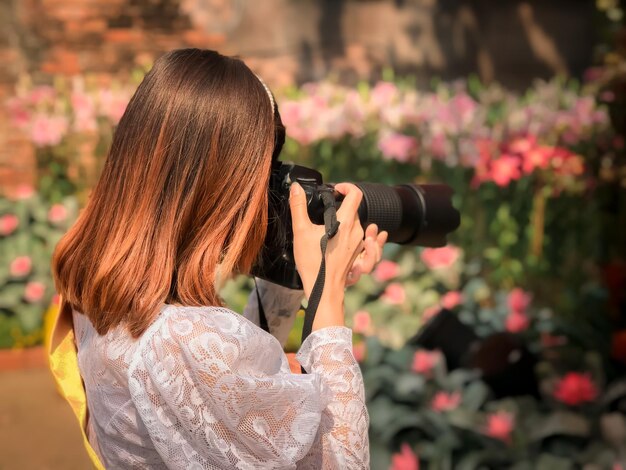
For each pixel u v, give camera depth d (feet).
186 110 3.91
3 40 20.58
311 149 18.33
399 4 23.85
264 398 3.59
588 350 12.85
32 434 12.94
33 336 16.12
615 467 8.97
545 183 17.24
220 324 3.66
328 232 4.16
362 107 18.08
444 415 10.09
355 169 18.39
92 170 19.27
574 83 23.39
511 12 24.67
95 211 4.06
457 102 18.16
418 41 24.04
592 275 16.49
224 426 3.59
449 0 24.17
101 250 3.95
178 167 3.87
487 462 9.62
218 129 3.90
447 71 24.29
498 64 24.67
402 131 18.06
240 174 3.90
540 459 9.48
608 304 13.56
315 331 4.03
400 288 13.97
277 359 3.84
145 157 3.91
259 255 4.49
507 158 16.31
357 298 14.90
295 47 23.11
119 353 3.77
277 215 4.38
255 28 22.81
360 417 3.88
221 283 4.11
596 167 15.06
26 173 19.72
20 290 16.71
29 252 17.24
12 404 14.05
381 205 4.76
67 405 14.10
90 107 18.75
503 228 17.87
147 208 3.86
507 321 12.17
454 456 9.95
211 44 22.50
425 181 18.02
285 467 3.61
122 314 3.77
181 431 3.66
